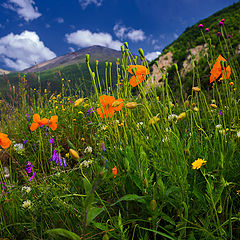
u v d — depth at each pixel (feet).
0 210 3.71
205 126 5.46
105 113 3.87
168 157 3.21
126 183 3.47
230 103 3.57
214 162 3.37
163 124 3.11
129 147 3.57
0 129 10.77
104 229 2.86
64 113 10.20
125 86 4.00
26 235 3.55
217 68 3.74
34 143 6.69
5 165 6.39
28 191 4.22
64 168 4.90
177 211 2.99
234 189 3.35
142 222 3.21
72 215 3.65
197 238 2.93
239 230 2.90
